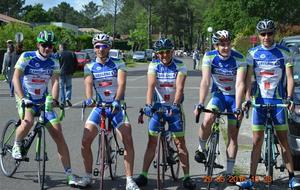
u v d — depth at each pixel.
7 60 15.93
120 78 5.96
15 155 6.25
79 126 10.70
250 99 5.82
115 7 87.56
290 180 6.00
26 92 6.24
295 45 8.36
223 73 5.92
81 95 17.53
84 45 56.84
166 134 6.13
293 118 6.65
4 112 12.75
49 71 6.21
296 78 7.39
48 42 6.07
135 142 9.02
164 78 6.01
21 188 6.14
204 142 6.12
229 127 6.02
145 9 99.25
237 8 40.53
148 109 5.95
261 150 6.18
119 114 5.98
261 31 5.80
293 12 37.19
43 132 6.05
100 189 5.83
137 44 90.31
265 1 36.81
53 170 7.03
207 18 51.62
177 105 5.97
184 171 6.21
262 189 6.04
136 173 6.93
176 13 104.44
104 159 5.85
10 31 38.72
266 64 5.84
